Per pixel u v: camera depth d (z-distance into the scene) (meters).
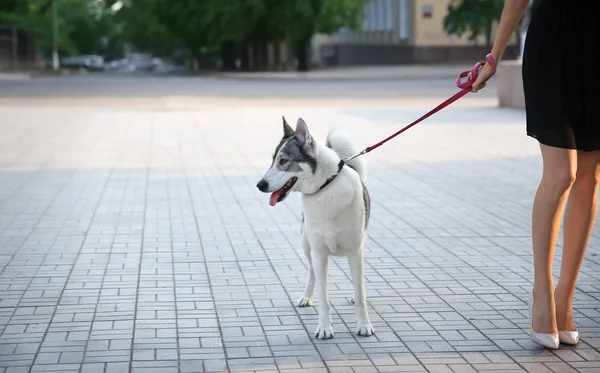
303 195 5.70
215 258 8.03
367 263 7.83
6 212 10.27
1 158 15.20
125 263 7.84
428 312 6.33
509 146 16.28
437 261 7.89
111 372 5.14
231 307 6.48
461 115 22.78
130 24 83.00
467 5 53.34
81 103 30.36
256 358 5.39
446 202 10.87
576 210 5.59
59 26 97.00
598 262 7.71
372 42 72.44
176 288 7.01
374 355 5.43
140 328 5.98
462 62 61.03
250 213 10.24
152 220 9.84
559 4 5.35
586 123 5.39
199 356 5.42
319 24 58.28
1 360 5.34
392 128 19.78
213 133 19.62
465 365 5.23
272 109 26.64
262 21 58.12
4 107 28.16
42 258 8.02
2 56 71.75
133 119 23.50
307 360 5.35
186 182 12.59
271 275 7.41
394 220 9.80
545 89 5.38
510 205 10.65
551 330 5.51
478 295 6.76
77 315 6.27
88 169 13.89
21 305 6.52
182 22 64.75
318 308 6.46
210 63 76.44
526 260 7.90
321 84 42.53
